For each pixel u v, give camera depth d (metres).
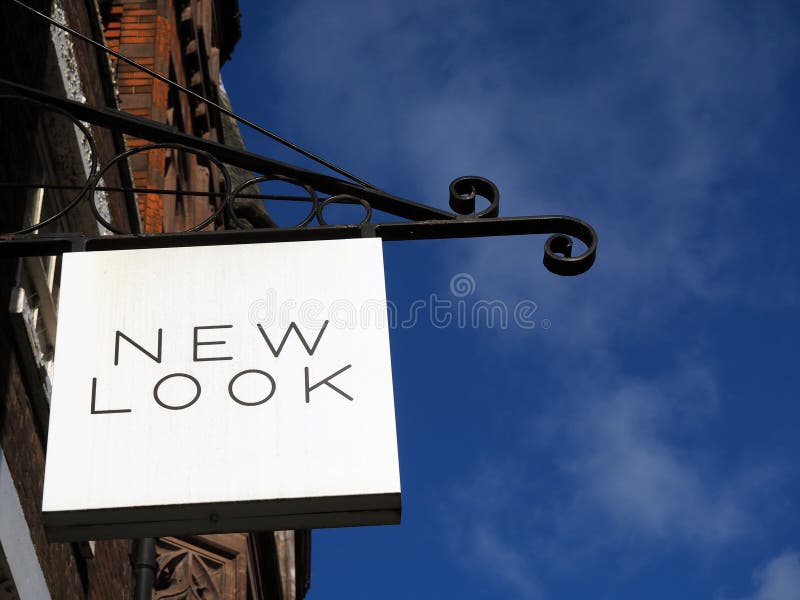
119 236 5.57
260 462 5.00
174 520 4.93
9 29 7.36
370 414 5.11
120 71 15.09
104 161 9.66
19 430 7.18
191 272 5.50
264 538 15.10
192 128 17.81
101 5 15.46
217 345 5.28
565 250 5.78
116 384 5.16
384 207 5.88
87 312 5.36
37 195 7.99
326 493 4.92
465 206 5.85
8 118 7.32
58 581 7.90
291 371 5.21
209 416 5.09
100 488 4.92
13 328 7.14
